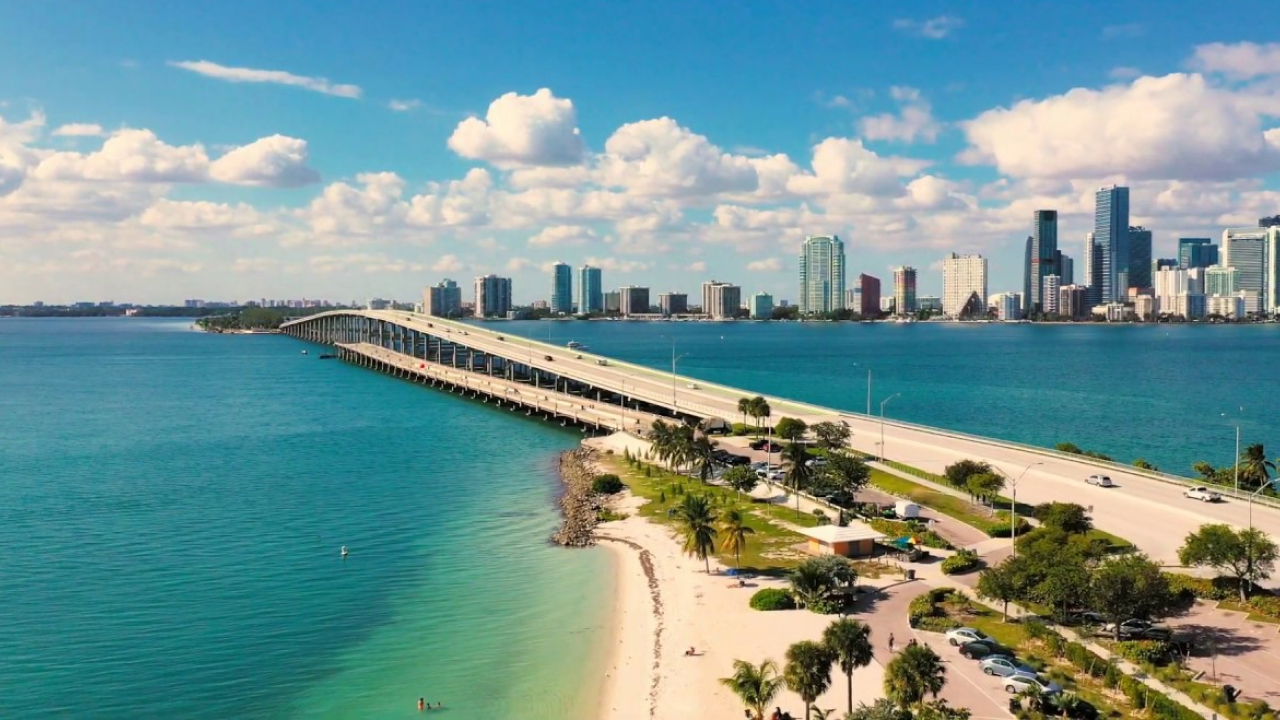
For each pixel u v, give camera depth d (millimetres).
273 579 106938
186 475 167750
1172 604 82750
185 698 76688
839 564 92562
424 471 174000
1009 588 84562
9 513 137250
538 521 134625
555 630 90750
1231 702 66000
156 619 93938
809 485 134750
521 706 74688
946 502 129625
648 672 79375
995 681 72000
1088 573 81875
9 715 73625
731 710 71500
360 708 74688
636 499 143000
